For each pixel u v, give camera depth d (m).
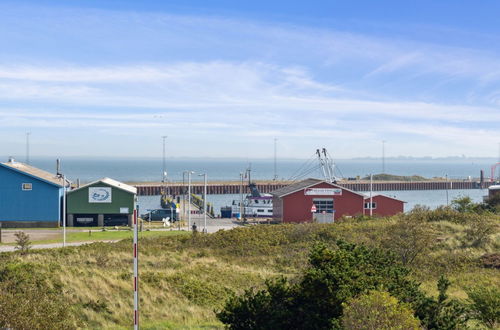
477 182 198.00
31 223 70.81
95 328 21.02
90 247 42.34
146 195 157.25
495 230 43.34
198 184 158.75
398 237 37.28
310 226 50.09
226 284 30.36
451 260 35.91
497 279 30.75
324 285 16.55
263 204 94.38
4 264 29.36
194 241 47.44
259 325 16.80
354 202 79.62
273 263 38.47
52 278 25.97
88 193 74.38
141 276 29.28
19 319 14.88
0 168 70.56
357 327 13.52
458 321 16.94
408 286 17.47
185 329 21.03
